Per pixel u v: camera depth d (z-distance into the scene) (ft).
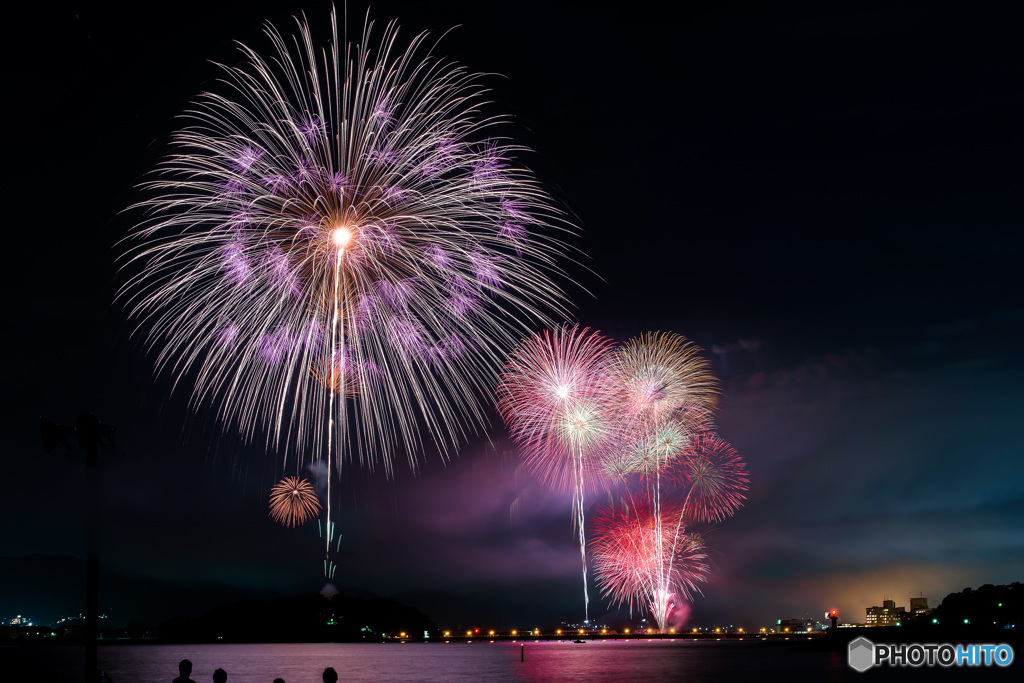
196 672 354.95
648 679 293.43
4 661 525.34
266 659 544.21
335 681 61.57
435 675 338.54
